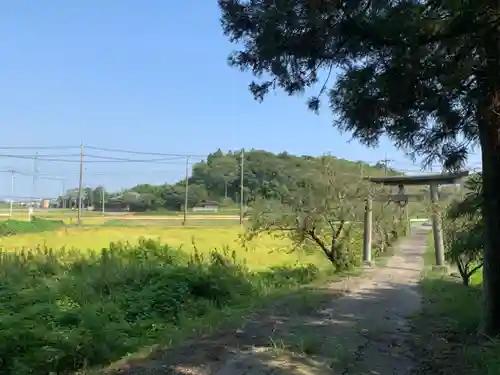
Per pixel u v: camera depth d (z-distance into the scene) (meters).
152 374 6.89
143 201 117.38
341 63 7.35
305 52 7.21
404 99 6.91
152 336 11.29
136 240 33.66
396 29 6.38
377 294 15.37
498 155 7.85
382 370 7.32
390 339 9.15
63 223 66.50
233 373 6.84
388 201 26.77
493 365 6.86
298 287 17.52
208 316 12.36
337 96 7.35
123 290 15.49
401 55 6.59
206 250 30.30
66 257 22.33
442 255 24.86
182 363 7.33
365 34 6.68
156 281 16.11
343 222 25.23
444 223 22.58
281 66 7.61
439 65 6.62
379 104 7.01
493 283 8.98
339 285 17.78
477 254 13.83
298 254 27.81
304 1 6.97
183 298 14.98
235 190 107.38
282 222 25.31
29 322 10.33
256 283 19.25
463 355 7.82
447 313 11.71
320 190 24.98
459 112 6.97
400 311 12.30
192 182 113.94
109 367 7.80
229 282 17.12
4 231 46.97
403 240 47.38
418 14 6.42
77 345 9.59
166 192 114.06
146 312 13.77
